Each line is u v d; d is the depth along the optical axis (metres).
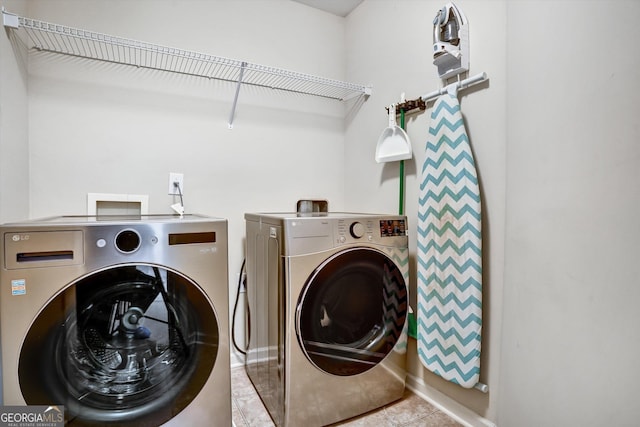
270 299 1.49
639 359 0.82
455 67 1.45
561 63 1.00
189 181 1.86
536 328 1.09
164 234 1.13
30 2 1.48
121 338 1.11
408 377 1.79
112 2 1.65
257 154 2.06
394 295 1.58
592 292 0.92
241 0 1.99
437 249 1.50
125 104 1.69
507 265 1.22
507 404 1.22
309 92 2.24
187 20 1.83
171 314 1.17
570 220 0.98
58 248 1.00
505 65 1.30
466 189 1.39
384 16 1.97
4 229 0.94
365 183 2.17
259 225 1.64
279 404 1.40
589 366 0.92
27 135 1.46
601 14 0.90
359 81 2.21
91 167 1.62
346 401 1.48
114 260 1.06
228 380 1.25
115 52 1.66
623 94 0.85
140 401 1.11
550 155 1.04
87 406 1.04
